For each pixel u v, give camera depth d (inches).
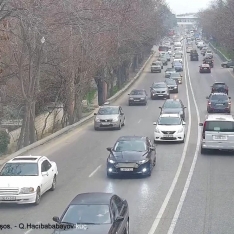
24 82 1462.8
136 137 983.0
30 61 1291.8
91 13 1209.4
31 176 750.5
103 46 1788.9
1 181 726.5
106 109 1606.8
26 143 1364.4
